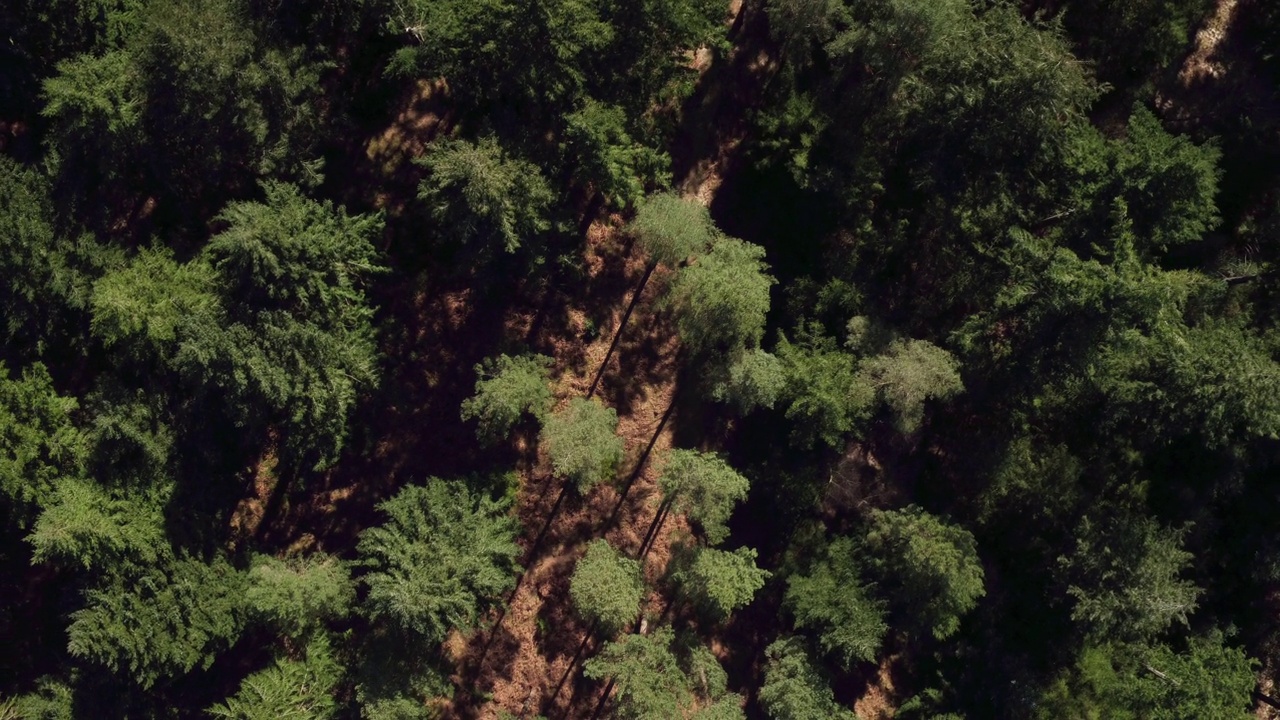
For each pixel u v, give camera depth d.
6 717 38.50
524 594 45.50
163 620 36.78
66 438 35.72
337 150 42.81
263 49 34.53
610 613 41.47
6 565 41.22
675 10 36.16
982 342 42.12
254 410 36.69
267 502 43.31
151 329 33.84
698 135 45.69
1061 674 45.00
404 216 43.47
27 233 34.31
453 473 44.22
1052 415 46.00
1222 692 43.12
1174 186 39.03
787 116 41.91
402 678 40.31
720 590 41.00
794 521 46.25
